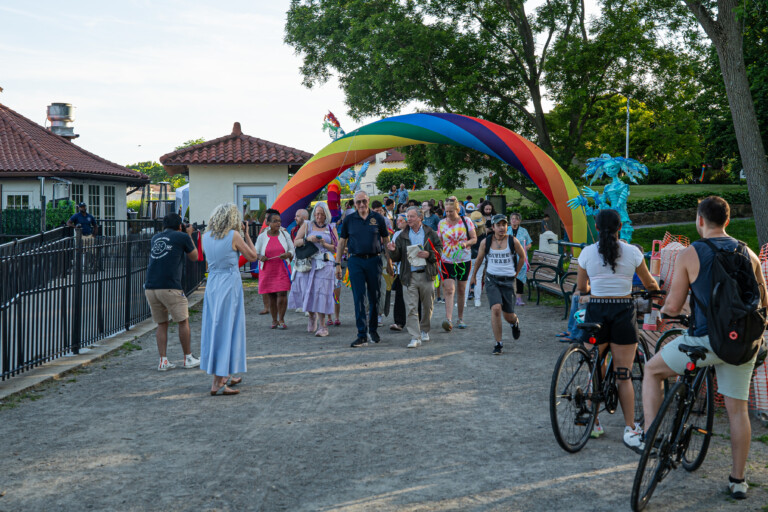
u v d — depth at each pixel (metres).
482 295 14.51
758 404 5.48
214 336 6.45
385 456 4.84
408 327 9.05
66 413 5.94
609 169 8.99
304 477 4.43
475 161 22.31
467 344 9.20
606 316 4.91
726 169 48.28
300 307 10.23
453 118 14.32
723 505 3.94
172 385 6.97
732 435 4.06
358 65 23.86
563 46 20.36
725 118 30.16
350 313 12.41
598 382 5.08
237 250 6.62
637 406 5.42
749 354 3.85
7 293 6.91
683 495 4.09
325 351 8.78
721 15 14.70
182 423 5.65
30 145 25.56
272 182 22.20
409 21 20.80
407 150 25.19
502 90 22.64
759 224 14.80
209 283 6.54
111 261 9.62
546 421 5.67
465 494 4.13
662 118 22.94
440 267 9.32
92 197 26.73
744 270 3.91
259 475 4.47
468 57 21.61
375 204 13.71
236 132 23.64
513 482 4.32
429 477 4.42
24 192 24.58
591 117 23.33
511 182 22.94
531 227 29.88
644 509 3.87
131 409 6.07
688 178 49.28
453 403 6.26
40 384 6.92
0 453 4.89
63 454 4.88
